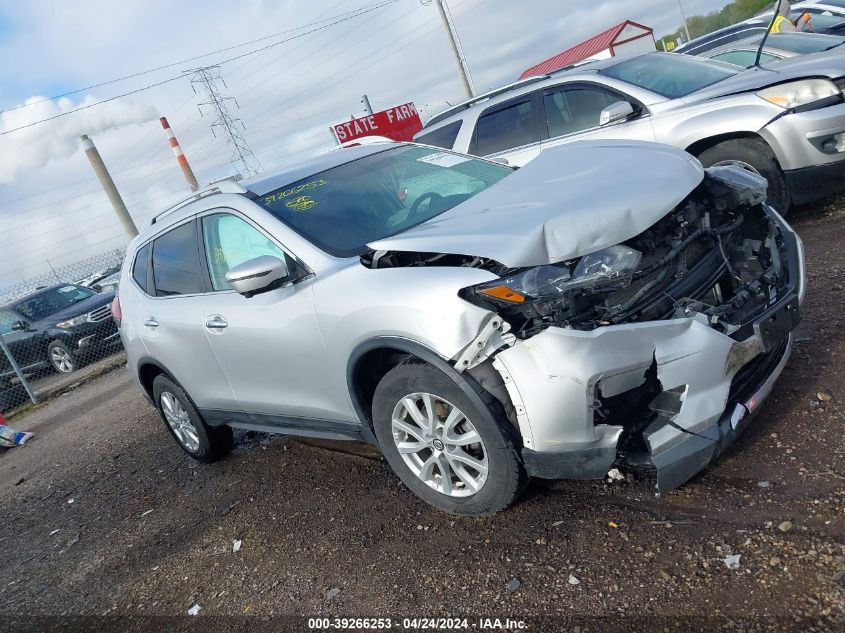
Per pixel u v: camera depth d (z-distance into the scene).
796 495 2.61
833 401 3.11
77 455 6.88
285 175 4.14
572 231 2.67
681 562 2.47
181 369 4.52
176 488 4.97
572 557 2.70
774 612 2.13
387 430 3.23
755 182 3.24
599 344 2.55
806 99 5.32
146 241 4.88
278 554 3.51
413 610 2.72
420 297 2.81
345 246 3.44
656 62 6.70
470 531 3.09
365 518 3.54
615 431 2.66
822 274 4.57
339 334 3.19
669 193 2.90
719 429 2.65
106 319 12.39
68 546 4.63
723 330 2.69
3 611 3.99
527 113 6.94
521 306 2.63
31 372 12.32
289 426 3.99
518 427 2.77
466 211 3.29
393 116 22.59
